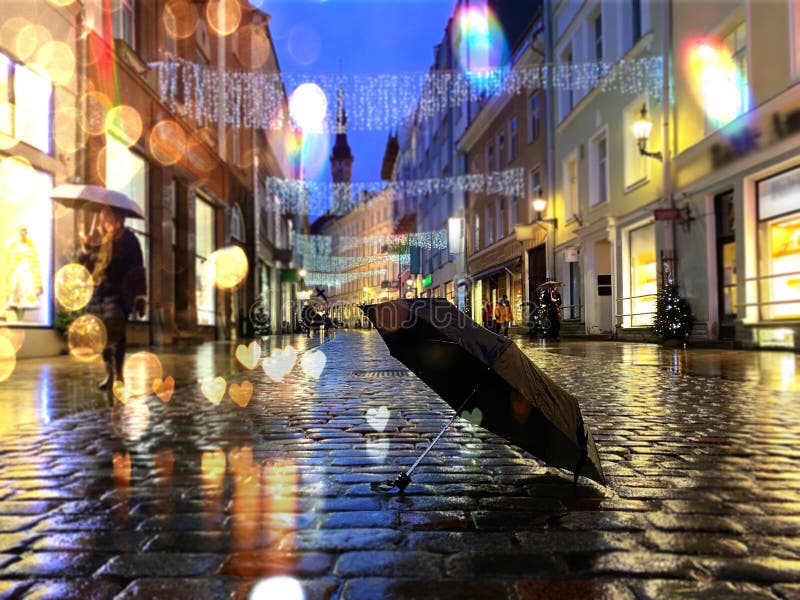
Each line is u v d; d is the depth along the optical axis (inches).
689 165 604.7
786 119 465.4
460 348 110.0
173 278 778.8
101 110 597.6
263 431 187.0
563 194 952.3
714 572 83.7
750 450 156.7
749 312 521.7
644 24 693.9
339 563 87.0
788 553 90.3
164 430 188.5
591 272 844.6
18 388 291.9
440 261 1781.5
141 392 281.0
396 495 119.7
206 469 140.7
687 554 89.8
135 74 668.7
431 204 1996.8
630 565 86.0
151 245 738.2
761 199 513.7
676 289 602.2
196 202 928.9
